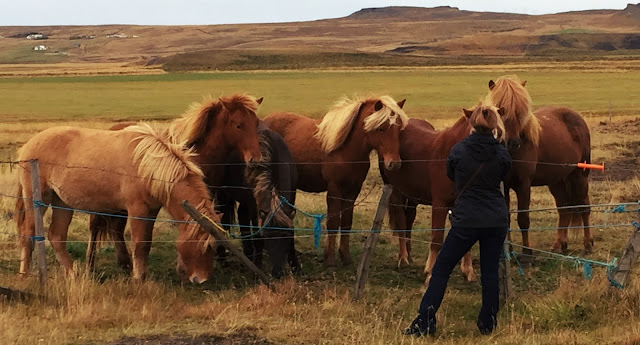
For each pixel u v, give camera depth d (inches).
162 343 235.5
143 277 332.5
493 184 251.9
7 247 406.0
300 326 252.8
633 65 3914.9
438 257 258.7
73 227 458.9
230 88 2568.9
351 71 3900.1
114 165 332.5
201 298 317.7
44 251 308.7
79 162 339.9
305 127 431.2
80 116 1545.3
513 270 368.5
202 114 364.5
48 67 5393.7
